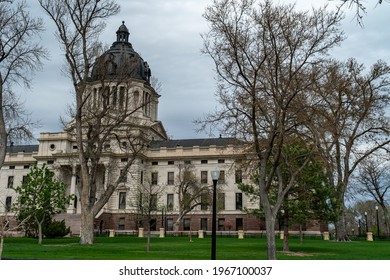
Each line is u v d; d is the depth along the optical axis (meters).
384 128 43.72
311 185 31.47
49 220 50.75
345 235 48.09
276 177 30.84
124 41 93.44
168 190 79.31
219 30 22.98
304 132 25.09
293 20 22.22
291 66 21.77
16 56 34.31
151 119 87.44
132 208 71.31
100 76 40.44
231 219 75.44
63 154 77.75
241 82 23.03
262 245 38.62
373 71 42.31
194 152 79.50
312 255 28.17
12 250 27.81
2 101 34.44
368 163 63.81
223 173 75.81
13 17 37.72
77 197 77.81
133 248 32.34
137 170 77.69
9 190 85.56
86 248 31.14
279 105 21.45
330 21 22.36
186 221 77.38
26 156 86.31
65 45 37.94
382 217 100.19
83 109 44.59
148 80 88.62
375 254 29.08
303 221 32.47
